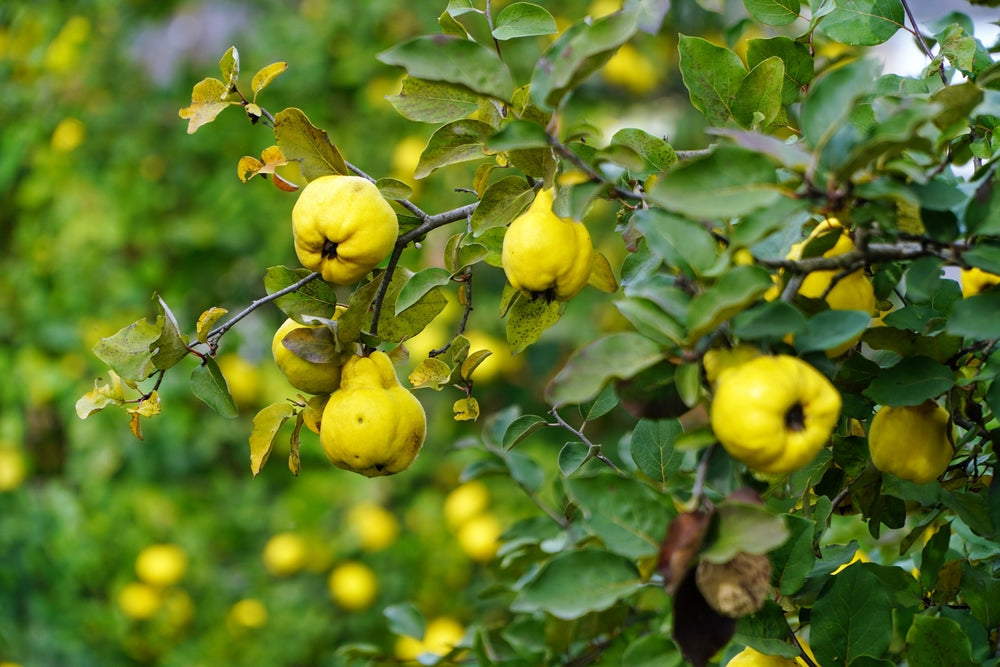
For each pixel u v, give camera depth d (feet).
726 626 6.50
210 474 13.16
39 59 14.49
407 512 13.08
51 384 13.24
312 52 13.70
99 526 12.62
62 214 13.69
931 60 7.47
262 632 12.29
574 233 7.06
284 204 13.53
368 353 7.33
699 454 7.48
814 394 6.50
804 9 7.84
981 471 7.41
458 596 12.44
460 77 6.72
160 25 14.46
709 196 6.46
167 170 13.92
